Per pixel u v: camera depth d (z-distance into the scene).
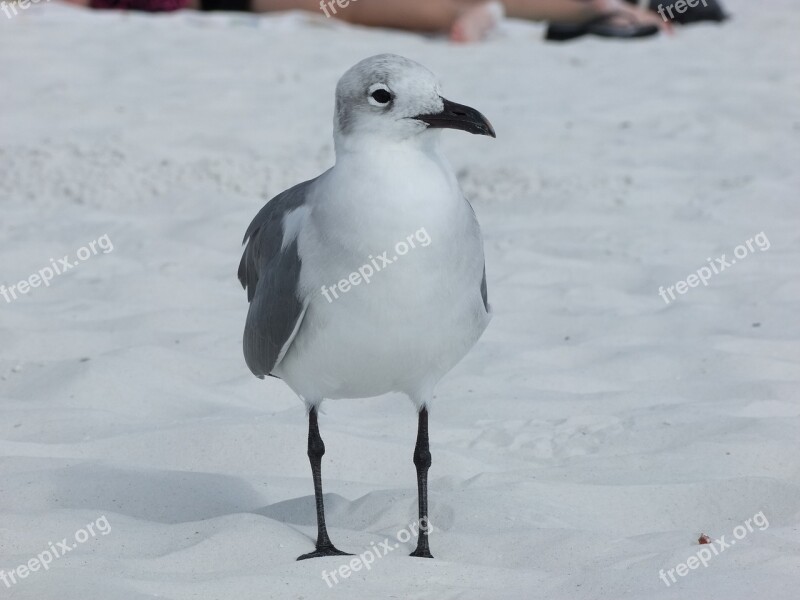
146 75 17.45
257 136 14.62
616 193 12.71
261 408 8.20
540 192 12.83
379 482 7.18
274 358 6.13
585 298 10.04
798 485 6.56
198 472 7.05
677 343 9.02
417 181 5.59
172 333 9.25
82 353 8.95
